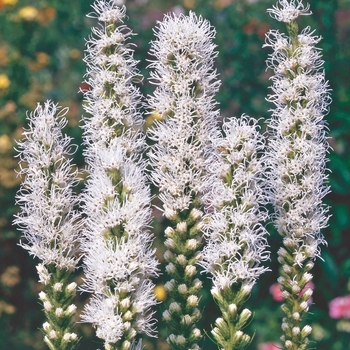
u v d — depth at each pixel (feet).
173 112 13.94
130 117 13.94
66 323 14.44
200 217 14.25
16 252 35.17
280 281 15.08
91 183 13.87
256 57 32.42
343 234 28.55
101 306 13.33
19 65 38.34
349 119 28.22
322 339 29.30
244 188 13.39
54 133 13.89
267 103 31.60
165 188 13.98
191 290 14.42
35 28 39.58
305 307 15.02
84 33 39.06
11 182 34.40
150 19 37.65
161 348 28.84
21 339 35.22
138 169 13.43
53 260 14.01
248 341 13.82
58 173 13.80
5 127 35.73
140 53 33.60
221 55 33.22
